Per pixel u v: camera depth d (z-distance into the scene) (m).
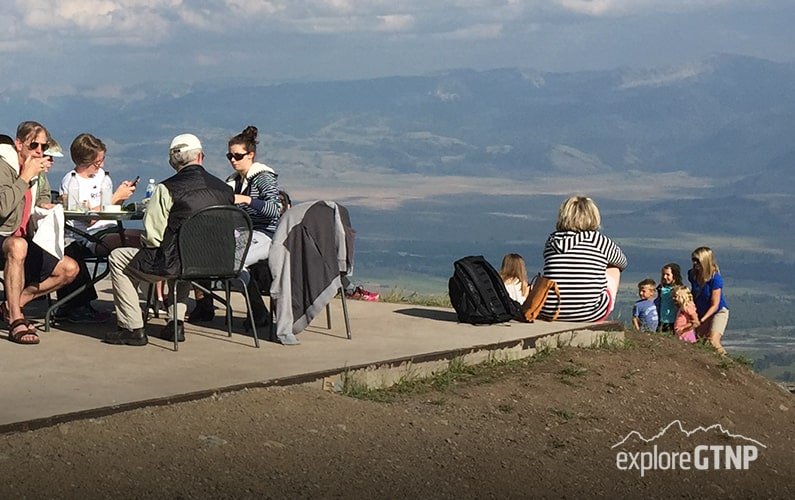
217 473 4.64
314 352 6.85
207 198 6.85
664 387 7.53
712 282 10.66
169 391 5.59
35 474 4.38
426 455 5.30
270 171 8.44
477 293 8.14
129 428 5.04
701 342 9.15
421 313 8.87
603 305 8.48
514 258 9.45
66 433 4.87
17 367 6.13
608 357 7.89
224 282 7.55
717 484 5.79
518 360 7.50
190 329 7.67
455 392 6.56
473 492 4.93
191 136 6.97
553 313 8.43
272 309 7.32
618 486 5.42
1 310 7.62
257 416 5.44
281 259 7.12
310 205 7.18
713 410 7.38
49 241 6.91
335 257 7.24
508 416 6.26
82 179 8.79
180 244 6.73
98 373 6.02
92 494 4.26
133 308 6.91
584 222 8.52
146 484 4.43
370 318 8.49
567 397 6.82
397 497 4.68
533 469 5.41
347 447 5.22
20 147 6.96
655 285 10.64
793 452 6.88
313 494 4.56
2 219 6.82
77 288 7.79
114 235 8.23
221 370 6.20
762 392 8.23
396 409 5.96
